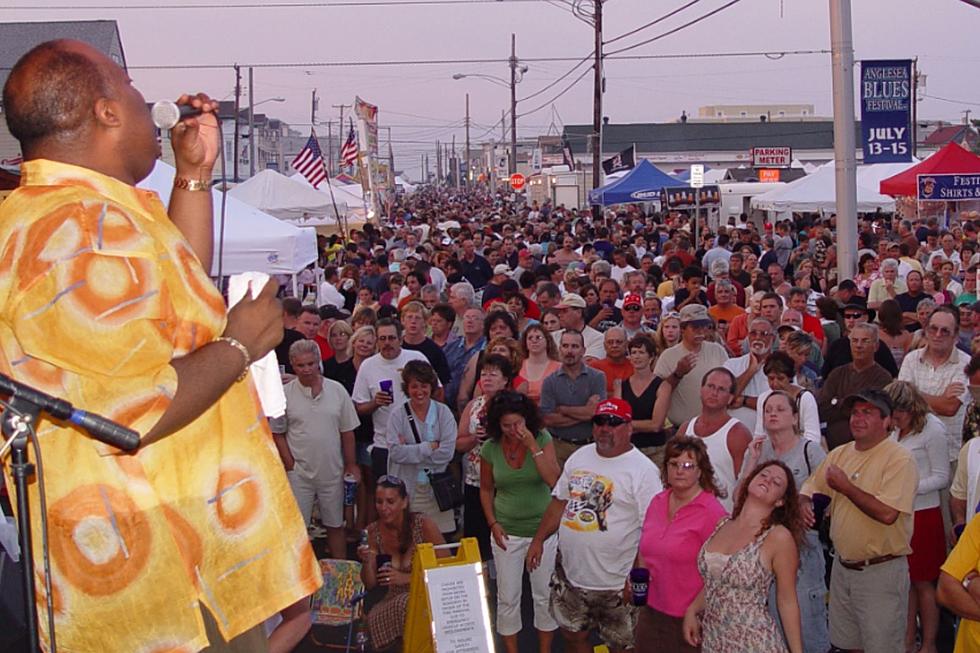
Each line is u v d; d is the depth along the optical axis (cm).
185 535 189
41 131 187
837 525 641
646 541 588
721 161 7612
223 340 189
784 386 739
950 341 833
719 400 724
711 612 538
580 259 2091
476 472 802
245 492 197
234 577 196
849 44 1459
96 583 183
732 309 1220
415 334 1030
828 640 656
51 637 181
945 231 2159
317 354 862
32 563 177
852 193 1476
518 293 1303
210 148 228
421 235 3077
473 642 548
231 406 199
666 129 8125
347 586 713
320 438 862
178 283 184
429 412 835
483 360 865
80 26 4419
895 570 631
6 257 174
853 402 632
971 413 716
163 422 178
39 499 175
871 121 1589
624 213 4194
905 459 622
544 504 707
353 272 1797
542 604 700
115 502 183
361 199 3253
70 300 170
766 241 2417
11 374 179
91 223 175
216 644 199
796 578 554
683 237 2308
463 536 848
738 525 538
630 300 1145
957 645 471
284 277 1642
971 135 5672
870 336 830
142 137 197
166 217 197
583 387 865
